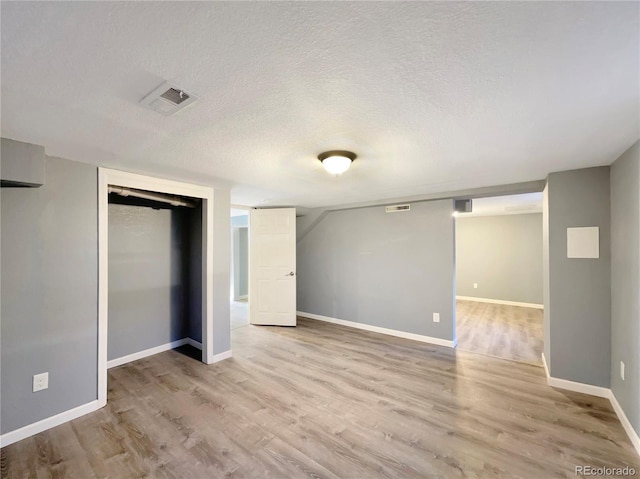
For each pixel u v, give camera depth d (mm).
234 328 4945
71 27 917
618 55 1075
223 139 1919
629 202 2135
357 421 2301
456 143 2029
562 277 2805
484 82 1271
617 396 2393
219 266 3592
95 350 2498
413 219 4344
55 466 1840
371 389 2818
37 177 2010
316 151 2180
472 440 2070
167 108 1486
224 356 3611
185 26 927
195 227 4051
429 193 3961
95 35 955
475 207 5809
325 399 2635
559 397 2646
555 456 1909
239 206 5113
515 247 6832
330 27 940
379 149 2148
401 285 4453
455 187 3568
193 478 1741
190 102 1426
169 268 4012
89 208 2488
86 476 1760
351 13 887
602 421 2279
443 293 4074
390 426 2236
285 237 5102
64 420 2303
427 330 4207
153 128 1735
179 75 1201
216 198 3570
